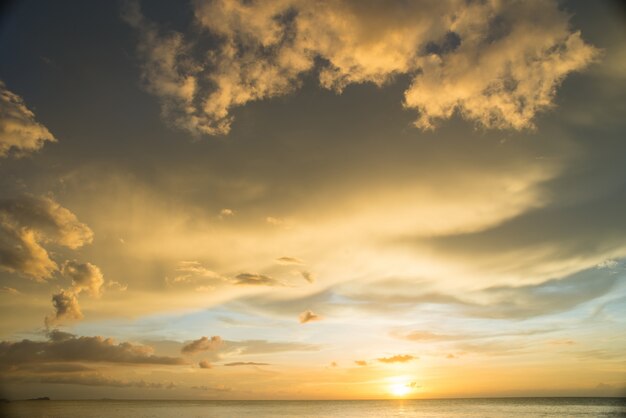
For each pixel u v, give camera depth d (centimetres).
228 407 19038
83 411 12850
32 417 10350
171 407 17712
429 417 11438
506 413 12400
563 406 16475
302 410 15738
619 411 12650
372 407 18975
